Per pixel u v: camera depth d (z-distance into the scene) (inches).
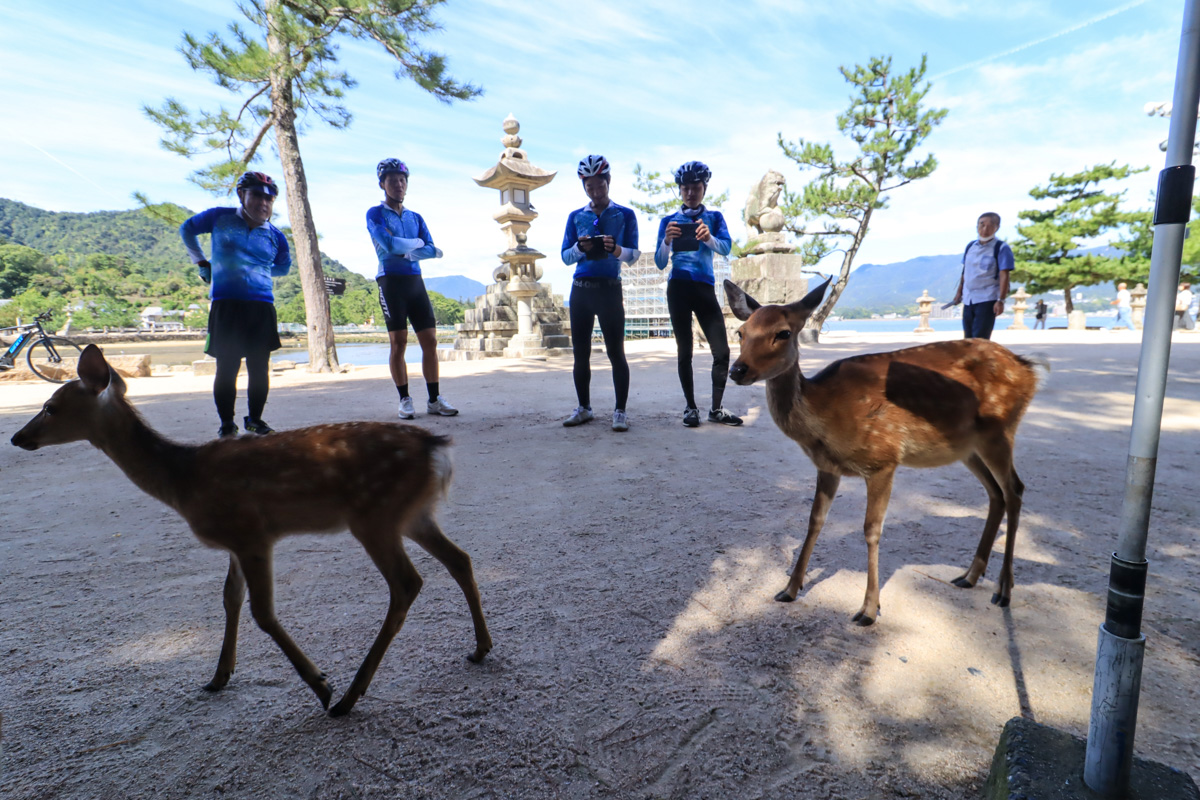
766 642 97.6
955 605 108.4
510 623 105.0
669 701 83.2
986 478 117.6
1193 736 74.3
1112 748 55.9
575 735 76.9
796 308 111.2
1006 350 118.2
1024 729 66.6
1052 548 131.2
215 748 76.0
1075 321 1125.7
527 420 283.0
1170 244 51.2
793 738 75.7
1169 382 346.6
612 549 135.7
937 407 106.2
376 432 87.4
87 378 86.3
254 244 226.2
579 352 260.7
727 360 261.4
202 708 83.8
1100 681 56.2
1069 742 64.6
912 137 877.2
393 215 274.2
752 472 192.9
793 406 108.7
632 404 322.0
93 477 200.4
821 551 133.1
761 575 122.0
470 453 222.2
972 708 80.7
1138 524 53.9
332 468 83.5
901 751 73.3
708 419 272.4
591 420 274.4
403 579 86.1
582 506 164.1
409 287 279.4
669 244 247.1
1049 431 237.6
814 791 67.5
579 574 123.6
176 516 161.8
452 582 121.4
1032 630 99.5
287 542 143.3
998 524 114.7
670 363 530.9
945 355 117.1
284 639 82.7
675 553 133.0
